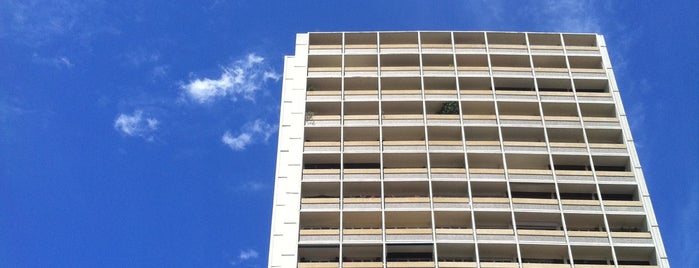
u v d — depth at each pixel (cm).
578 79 6250
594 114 6125
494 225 5347
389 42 6681
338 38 6644
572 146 5672
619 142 5869
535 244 5009
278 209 5322
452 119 5881
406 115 5900
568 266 4834
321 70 6288
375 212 5234
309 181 5466
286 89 6222
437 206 5266
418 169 5516
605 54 6481
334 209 5266
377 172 5509
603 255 5084
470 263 4888
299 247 5100
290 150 5706
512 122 5856
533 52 6456
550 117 5909
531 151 5638
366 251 5141
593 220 5256
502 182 5428
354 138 5916
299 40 6612
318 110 6103
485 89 6284
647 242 5053
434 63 6456
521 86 6288
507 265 4850
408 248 5106
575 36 6650
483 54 6431
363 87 6272
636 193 5425
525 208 5247
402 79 6225
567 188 5472
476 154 5625
